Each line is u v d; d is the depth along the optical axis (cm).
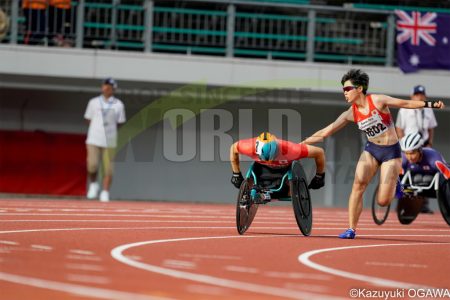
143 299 1146
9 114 4300
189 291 1238
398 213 2975
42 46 4147
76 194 4219
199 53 4494
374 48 4522
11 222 2408
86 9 4366
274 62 4250
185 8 4469
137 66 4178
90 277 1351
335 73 4281
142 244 1884
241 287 1296
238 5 4372
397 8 4644
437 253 1953
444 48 4362
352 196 2259
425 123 3484
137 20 4384
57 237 1984
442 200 2839
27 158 4181
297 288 1309
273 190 2219
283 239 2145
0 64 4119
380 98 2164
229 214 3241
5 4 4294
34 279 1312
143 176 4375
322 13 4494
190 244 1925
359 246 2036
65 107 4328
